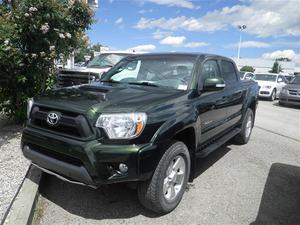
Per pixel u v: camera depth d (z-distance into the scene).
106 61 11.61
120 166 3.21
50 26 6.16
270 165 5.84
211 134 4.99
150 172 3.35
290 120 11.55
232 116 6.02
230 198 4.34
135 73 4.96
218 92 5.14
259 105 16.59
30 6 5.84
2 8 6.28
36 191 3.90
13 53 5.86
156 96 3.84
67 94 3.83
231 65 6.36
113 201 4.06
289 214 4.00
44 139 3.51
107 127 3.21
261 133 8.79
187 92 4.22
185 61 4.79
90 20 7.04
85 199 4.08
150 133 3.34
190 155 4.24
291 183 5.00
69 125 3.35
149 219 3.69
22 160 4.95
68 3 6.78
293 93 15.97
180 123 3.66
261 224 3.72
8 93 6.62
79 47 7.36
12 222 3.21
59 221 3.55
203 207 4.04
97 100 3.50
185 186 4.04
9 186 4.07
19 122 6.97
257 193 4.55
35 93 6.68
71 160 3.38
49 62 6.57
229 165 5.70
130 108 3.34
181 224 3.62
